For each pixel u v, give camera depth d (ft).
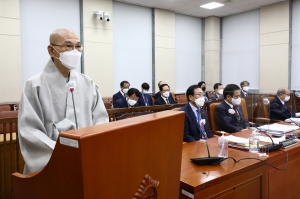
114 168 1.92
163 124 2.32
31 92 3.72
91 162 1.76
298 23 23.18
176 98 21.85
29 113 3.51
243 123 9.18
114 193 1.94
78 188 1.78
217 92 19.80
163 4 24.12
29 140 3.34
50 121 3.78
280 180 5.88
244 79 27.71
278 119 10.59
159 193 2.36
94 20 21.29
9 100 17.33
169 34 26.35
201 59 30.04
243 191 4.70
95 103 4.59
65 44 3.89
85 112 4.30
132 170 2.06
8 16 17.17
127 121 2.09
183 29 28.22
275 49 24.66
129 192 2.06
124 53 23.67
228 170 4.53
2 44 17.03
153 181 2.27
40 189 2.19
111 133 1.86
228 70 29.25
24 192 2.45
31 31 18.58
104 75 22.02
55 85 3.94
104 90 22.08
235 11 26.96
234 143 6.60
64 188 1.91
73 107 4.05
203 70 30.09
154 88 25.55
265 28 25.29
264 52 25.50
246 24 27.25
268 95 11.02
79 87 4.25
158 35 25.55
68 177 1.84
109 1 21.99
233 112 9.13
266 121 9.14
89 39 21.08
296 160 6.41
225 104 9.32
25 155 3.40
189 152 5.75
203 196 4.00
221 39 29.66
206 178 4.17
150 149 2.21
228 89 9.18
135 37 24.32
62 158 1.83
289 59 23.73
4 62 17.12
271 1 23.70
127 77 23.99
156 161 2.29
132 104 14.11
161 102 17.07
